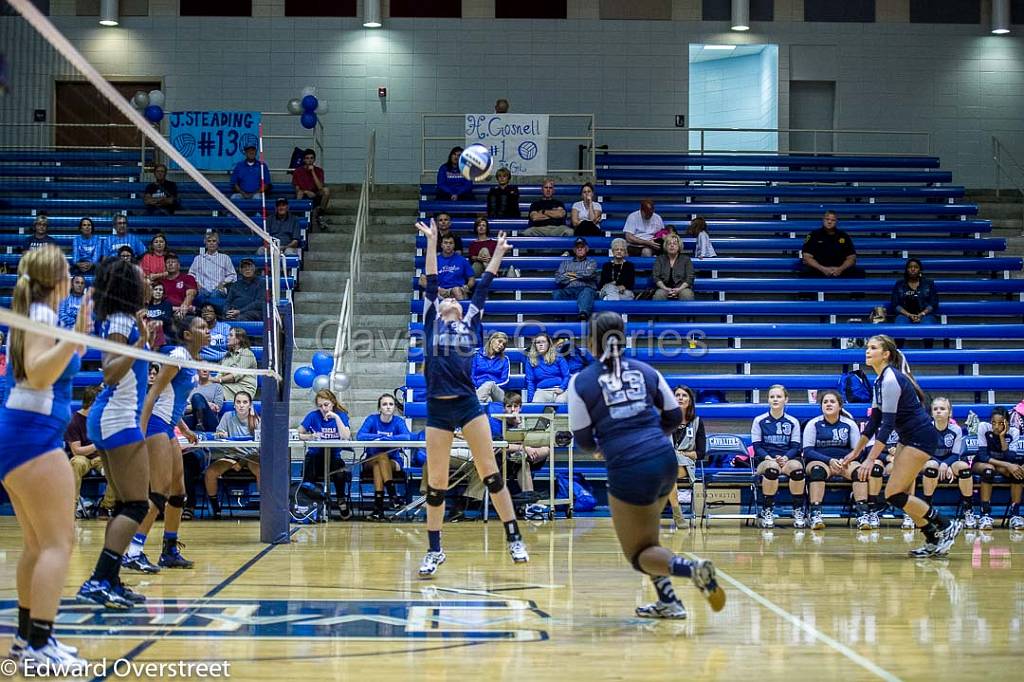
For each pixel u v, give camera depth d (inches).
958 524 312.3
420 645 180.4
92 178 677.9
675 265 568.7
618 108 741.3
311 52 736.3
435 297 277.3
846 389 494.9
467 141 658.2
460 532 376.5
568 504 433.4
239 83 733.3
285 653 173.0
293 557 300.5
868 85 752.3
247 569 274.2
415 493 448.5
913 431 310.5
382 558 298.8
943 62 754.8
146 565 267.0
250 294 506.9
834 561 302.2
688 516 434.9
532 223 613.9
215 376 443.5
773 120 757.9
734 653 176.1
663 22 745.0
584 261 565.0
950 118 753.0
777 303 558.6
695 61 844.0
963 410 498.6
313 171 641.0
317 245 626.2
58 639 182.5
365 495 459.2
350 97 736.3
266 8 736.3
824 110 759.7
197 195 645.3
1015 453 422.6
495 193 631.2
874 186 700.7
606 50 742.5
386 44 738.2
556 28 741.9
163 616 205.6
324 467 423.2
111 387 216.8
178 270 511.8
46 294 160.2
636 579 259.6
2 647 176.9
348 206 674.2
